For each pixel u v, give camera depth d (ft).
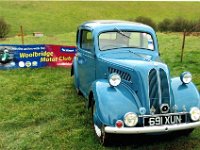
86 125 20.52
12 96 26.96
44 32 99.25
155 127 16.14
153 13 151.23
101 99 16.94
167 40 63.77
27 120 21.56
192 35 73.77
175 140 18.44
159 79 16.87
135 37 21.70
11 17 119.34
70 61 40.06
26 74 35.60
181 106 17.08
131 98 17.03
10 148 17.72
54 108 23.82
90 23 23.72
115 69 18.83
